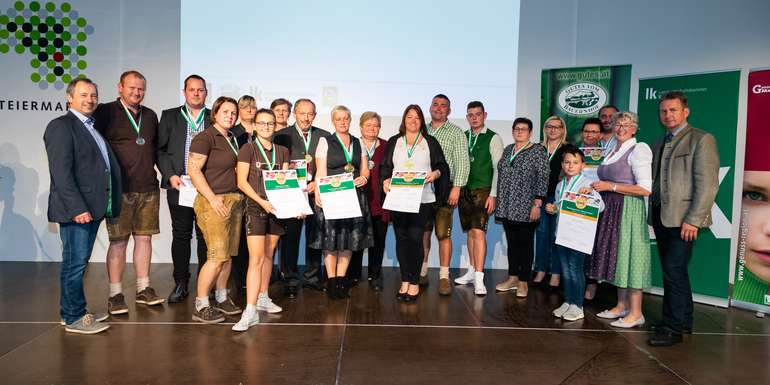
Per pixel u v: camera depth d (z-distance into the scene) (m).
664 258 3.58
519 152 4.54
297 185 3.56
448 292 4.66
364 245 4.27
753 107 4.29
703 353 3.30
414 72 5.72
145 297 4.11
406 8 5.68
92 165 3.36
